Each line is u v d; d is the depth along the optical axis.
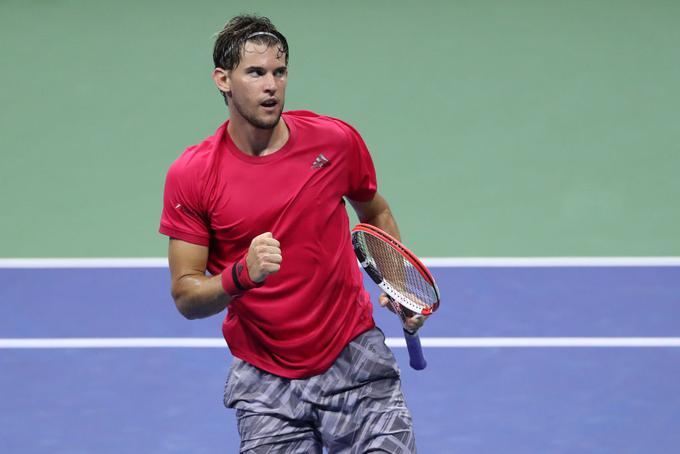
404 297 18.25
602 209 35.94
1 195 37.72
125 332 29.14
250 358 17.88
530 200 36.62
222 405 25.97
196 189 16.94
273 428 17.80
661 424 24.89
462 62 45.94
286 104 42.91
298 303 17.22
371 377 17.77
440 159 39.34
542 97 43.22
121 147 40.81
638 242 33.88
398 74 45.12
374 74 45.12
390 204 36.56
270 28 16.61
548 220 35.38
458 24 48.84
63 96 44.25
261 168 16.97
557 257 33.00
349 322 17.70
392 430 17.64
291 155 17.05
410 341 18.53
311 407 17.78
